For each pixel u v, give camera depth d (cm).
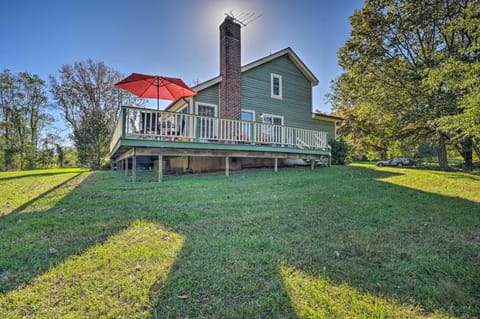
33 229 319
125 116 725
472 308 177
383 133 1695
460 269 229
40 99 2483
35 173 1302
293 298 185
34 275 212
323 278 212
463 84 612
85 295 187
